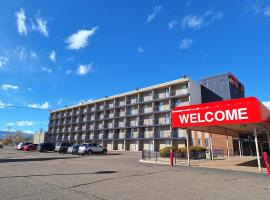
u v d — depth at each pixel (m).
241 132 30.25
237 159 25.34
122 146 60.69
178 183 9.73
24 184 8.95
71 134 78.81
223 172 13.70
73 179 10.27
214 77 52.69
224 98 49.78
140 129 56.75
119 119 63.38
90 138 69.56
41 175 11.42
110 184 9.20
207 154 26.19
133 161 21.70
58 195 7.22
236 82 55.06
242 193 7.98
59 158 25.52
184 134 47.31
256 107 13.96
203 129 21.45
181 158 25.83
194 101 49.19
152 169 14.84
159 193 7.80
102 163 18.92
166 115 52.22
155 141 52.56
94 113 70.75
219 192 8.09
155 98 55.16
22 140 123.81
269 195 7.72
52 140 88.00
